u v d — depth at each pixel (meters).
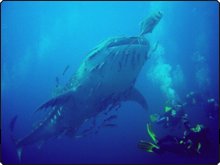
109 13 69.88
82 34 72.00
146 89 23.52
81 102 8.45
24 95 32.22
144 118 18.73
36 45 49.44
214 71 28.48
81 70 7.93
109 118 8.70
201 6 49.78
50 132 10.41
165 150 6.88
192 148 7.17
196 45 41.41
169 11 50.62
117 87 7.62
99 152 16.58
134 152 15.44
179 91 22.67
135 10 67.94
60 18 65.19
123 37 7.12
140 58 6.91
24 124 23.06
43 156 17.48
